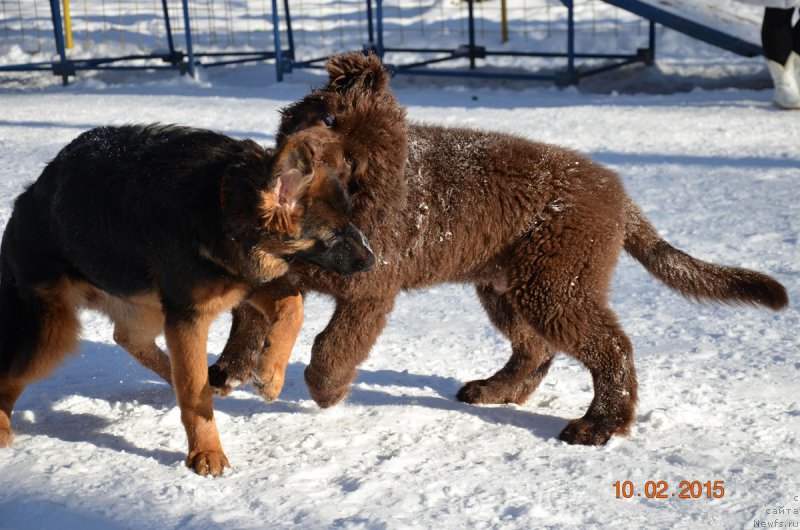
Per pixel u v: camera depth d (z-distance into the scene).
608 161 10.59
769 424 4.62
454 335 6.30
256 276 3.96
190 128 4.37
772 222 8.30
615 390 4.63
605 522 3.54
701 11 16.23
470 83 18.17
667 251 5.11
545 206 4.79
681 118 13.18
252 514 3.59
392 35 22.27
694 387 5.18
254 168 3.77
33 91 17.75
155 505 3.64
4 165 10.29
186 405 4.09
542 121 12.98
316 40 22.17
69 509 3.58
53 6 18.61
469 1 18.78
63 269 4.42
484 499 3.74
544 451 4.35
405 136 4.48
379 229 4.49
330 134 4.19
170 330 4.07
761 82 16.88
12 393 4.50
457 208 4.82
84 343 6.12
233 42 22.11
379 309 4.71
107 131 4.43
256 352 4.64
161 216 4.03
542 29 22.22
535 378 5.17
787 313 6.40
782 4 13.30
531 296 4.75
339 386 4.78
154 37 22.69
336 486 3.89
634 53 19.97
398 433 4.56
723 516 3.60
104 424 4.71
